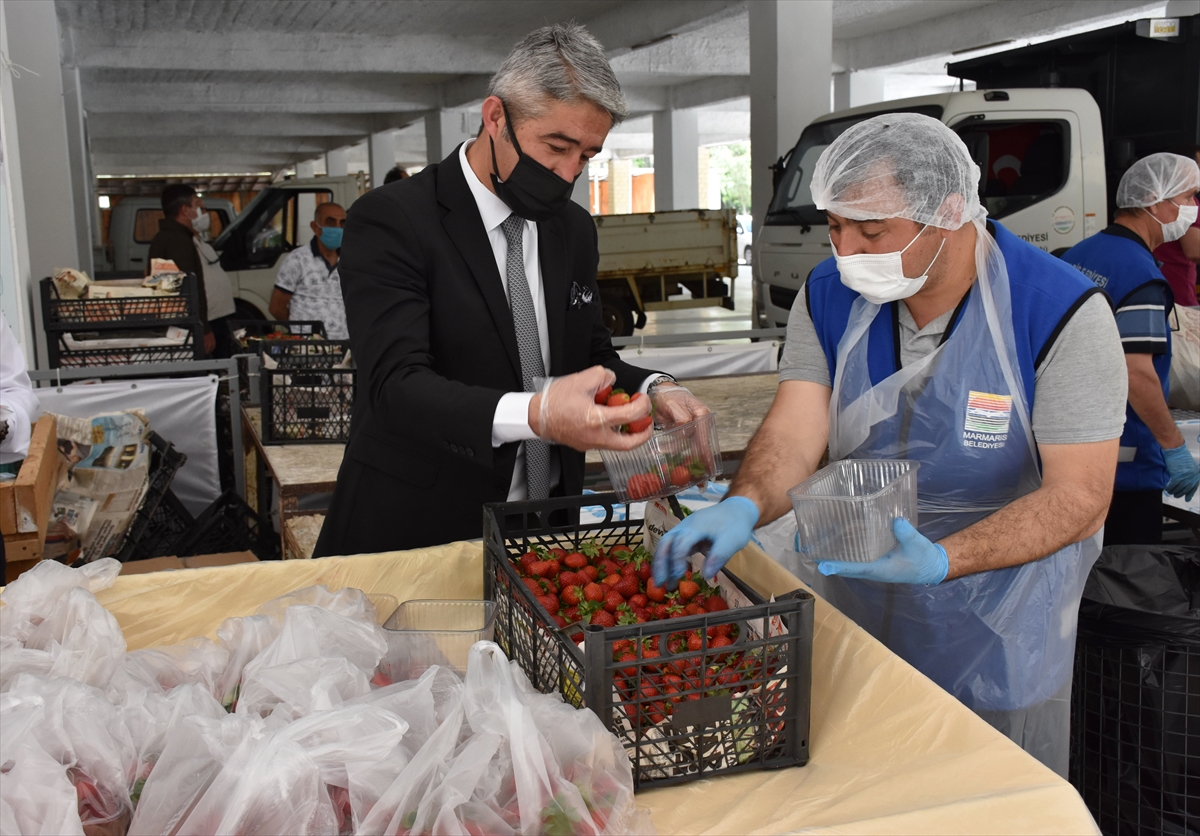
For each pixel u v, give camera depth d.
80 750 1.16
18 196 6.20
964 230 1.85
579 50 1.86
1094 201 7.41
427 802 1.11
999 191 7.38
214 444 4.78
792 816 1.25
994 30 13.79
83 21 12.51
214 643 1.59
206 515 4.45
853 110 8.32
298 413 4.00
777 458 2.02
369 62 14.75
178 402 4.67
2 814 1.06
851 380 2.03
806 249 8.31
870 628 2.09
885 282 1.81
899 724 1.43
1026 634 1.93
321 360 4.22
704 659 1.35
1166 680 1.99
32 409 3.02
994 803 1.19
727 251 13.04
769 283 8.94
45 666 1.41
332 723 1.17
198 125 22.62
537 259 2.23
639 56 15.63
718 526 1.66
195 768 1.15
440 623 1.67
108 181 32.47
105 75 16.58
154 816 1.12
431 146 19.45
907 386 1.95
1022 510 1.77
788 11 10.28
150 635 1.82
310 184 11.43
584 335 2.34
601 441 1.59
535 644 1.52
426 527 2.23
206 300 7.79
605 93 1.85
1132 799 2.06
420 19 13.60
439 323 2.11
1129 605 2.33
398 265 2.04
